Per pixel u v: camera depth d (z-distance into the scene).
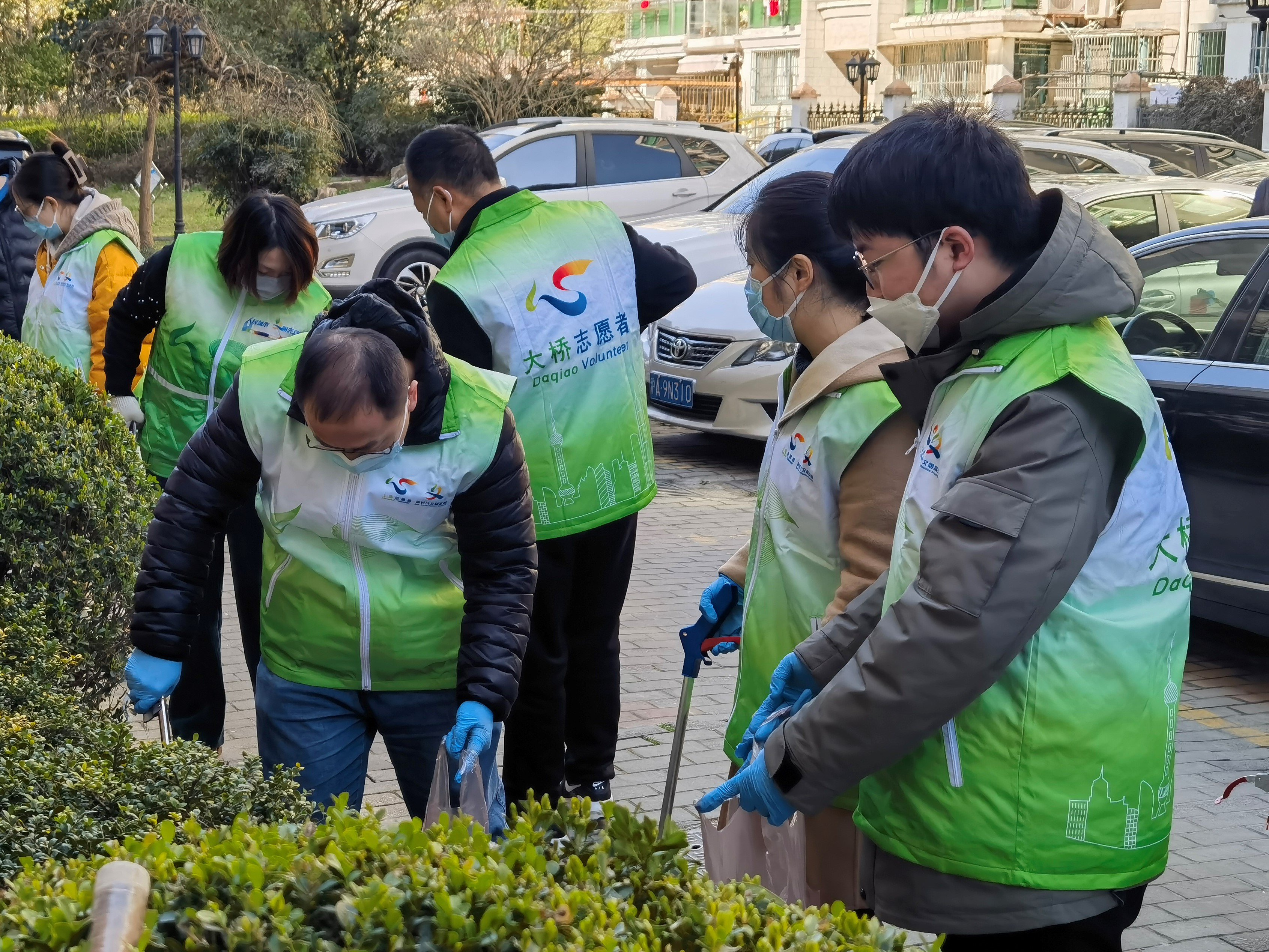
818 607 2.66
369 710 3.01
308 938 1.52
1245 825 4.21
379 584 2.86
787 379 2.89
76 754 2.55
